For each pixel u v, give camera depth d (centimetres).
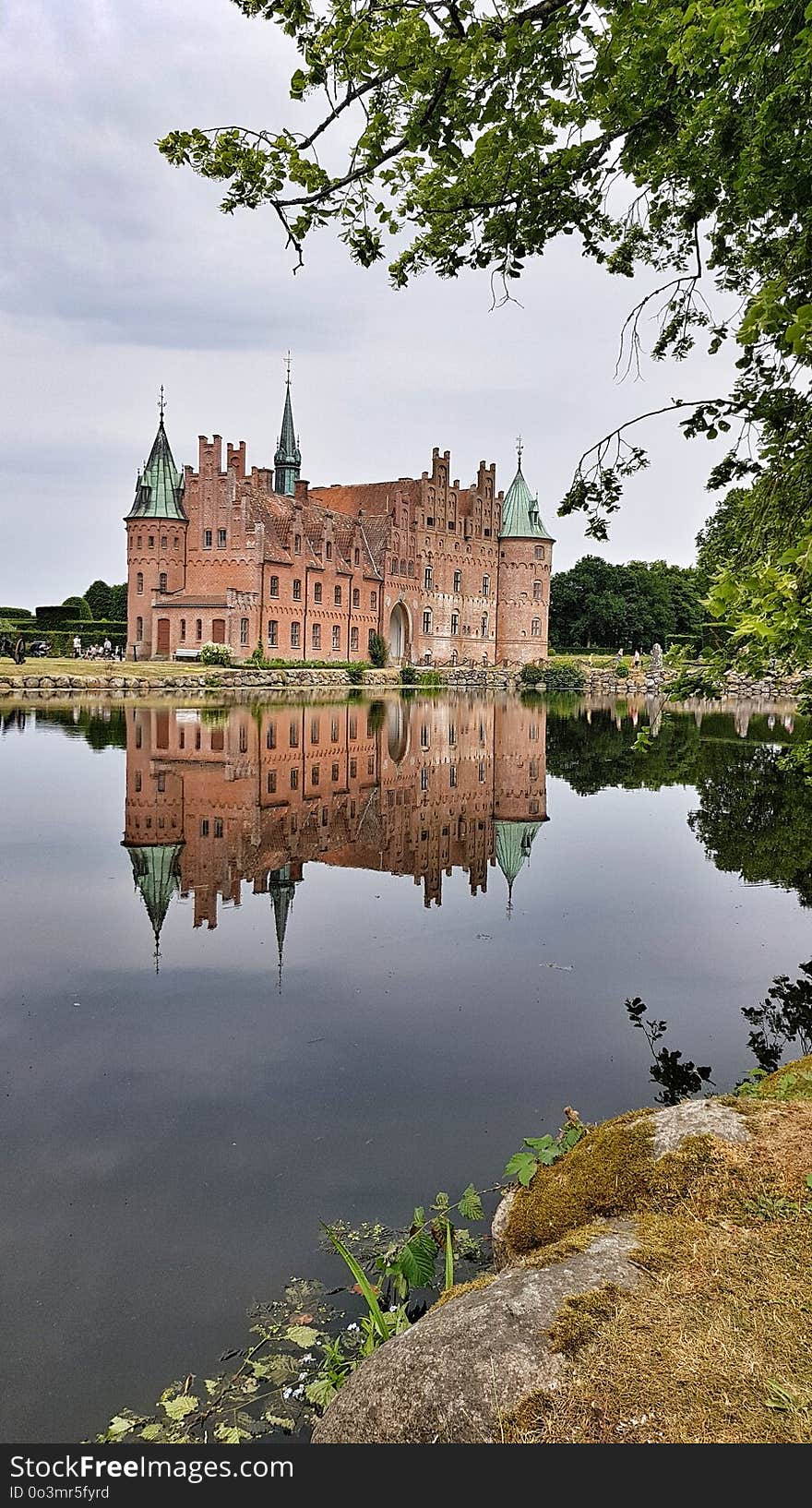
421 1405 240
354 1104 494
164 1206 399
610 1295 268
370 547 7188
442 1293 323
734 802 1580
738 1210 310
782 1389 227
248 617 5597
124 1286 347
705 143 537
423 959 744
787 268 530
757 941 800
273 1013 625
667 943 792
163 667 4862
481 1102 498
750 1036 592
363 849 1175
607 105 484
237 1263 362
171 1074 529
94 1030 593
